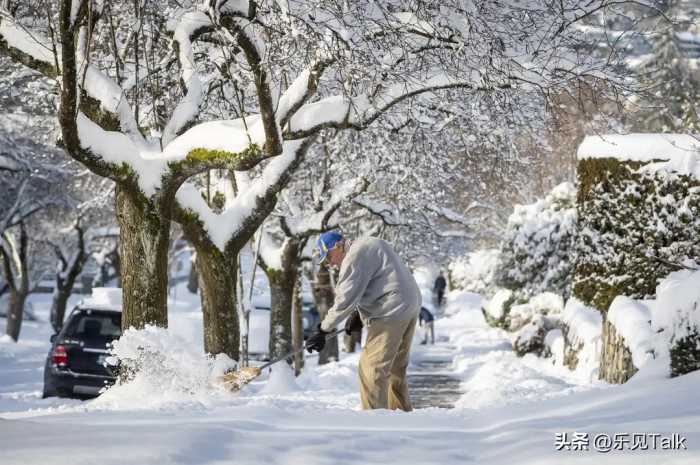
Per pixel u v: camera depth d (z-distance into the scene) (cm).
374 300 1193
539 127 2120
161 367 1319
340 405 1375
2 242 4909
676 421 771
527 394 1369
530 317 4216
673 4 1641
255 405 1017
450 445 694
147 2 1545
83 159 1455
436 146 2217
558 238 4331
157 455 571
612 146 2023
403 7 1515
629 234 1977
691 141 1892
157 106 1823
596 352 2044
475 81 1608
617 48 1627
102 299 2297
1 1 1527
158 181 1514
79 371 2109
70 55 1292
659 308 1391
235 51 1627
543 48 1608
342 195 2475
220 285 1794
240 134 1470
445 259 3691
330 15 1380
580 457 614
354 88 1537
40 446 591
